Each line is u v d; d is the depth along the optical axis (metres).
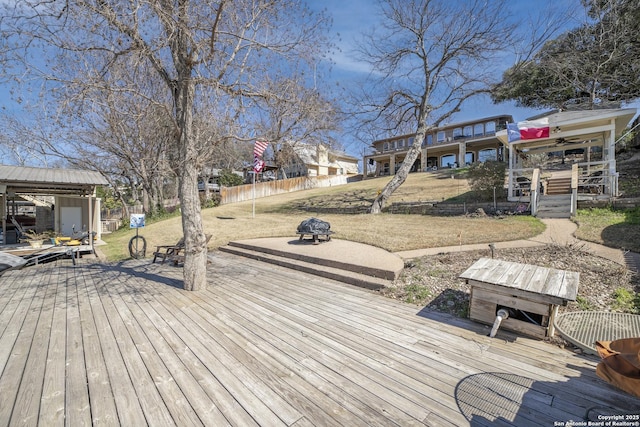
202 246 5.06
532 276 3.49
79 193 11.28
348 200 17.77
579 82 15.86
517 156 13.41
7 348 3.00
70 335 3.29
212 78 4.63
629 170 13.22
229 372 2.56
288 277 5.81
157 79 5.68
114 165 18.48
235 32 4.89
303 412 2.08
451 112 13.46
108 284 5.39
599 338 2.89
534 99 20.59
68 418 2.02
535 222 8.40
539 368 2.61
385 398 2.23
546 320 3.07
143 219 8.50
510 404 2.15
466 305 3.97
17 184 9.41
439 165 31.47
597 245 5.76
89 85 4.15
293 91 5.23
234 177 34.72
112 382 2.43
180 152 5.02
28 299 4.55
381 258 6.07
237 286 5.19
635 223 6.96
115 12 3.92
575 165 9.45
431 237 7.56
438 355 2.84
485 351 2.91
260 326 3.51
